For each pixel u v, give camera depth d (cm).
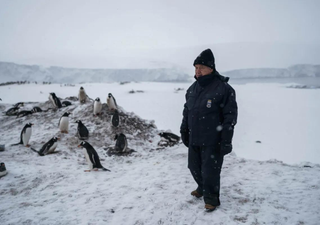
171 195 383
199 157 330
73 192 424
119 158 686
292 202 335
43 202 387
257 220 296
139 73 12700
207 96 308
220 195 371
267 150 1545
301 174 439
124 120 957
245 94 4441
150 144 841
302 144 1664
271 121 2403
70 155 705
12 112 1198
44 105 1348
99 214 336
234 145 1661
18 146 769
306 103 3438
